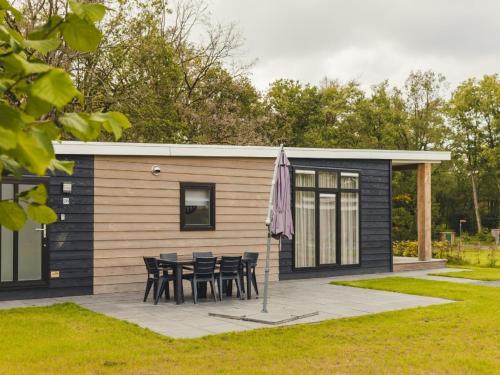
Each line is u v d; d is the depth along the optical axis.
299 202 13.77
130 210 11.26
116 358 6.15
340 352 6.54
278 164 9.23
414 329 7.77
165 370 5.74
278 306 9.59
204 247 12.16
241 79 27.86
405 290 11.58
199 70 26.91
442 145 39.97
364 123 36.84
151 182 11.52
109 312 8.94
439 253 18.53
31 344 6.70
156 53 22.81
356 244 14.85
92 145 10.70
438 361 6.19
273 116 33.38
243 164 12.77
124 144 11.03
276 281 13.20
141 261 11.36
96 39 1.52
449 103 43.00
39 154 1.28
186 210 12.00
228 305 9.67
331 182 14.38
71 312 8.80
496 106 44.91
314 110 37.56
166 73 23.36
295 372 5.72
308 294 11.10
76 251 10.66
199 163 12.13
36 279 10.28
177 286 9.75
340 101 37.78
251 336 7.27
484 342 7.07
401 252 19.23
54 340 6.91
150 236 11.47
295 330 7.68
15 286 10.06
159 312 8.96
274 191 9.16
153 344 6.81
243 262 10.59
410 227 32.44
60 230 10.50
